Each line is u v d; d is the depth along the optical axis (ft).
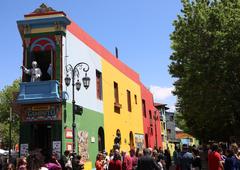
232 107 81.76
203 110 85.61
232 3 80.79
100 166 52.21
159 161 59.31
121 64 98.68
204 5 81.76
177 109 120.06
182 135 253.44
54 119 57.52
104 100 80.53
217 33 75.82
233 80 79.10
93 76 75.05
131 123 102.12
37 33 61.21
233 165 43.75
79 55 68.13
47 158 57.62
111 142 82.74
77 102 64.75
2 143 176.96
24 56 61.11
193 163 60.29
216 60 77.56
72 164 50.49
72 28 65.92
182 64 86.28
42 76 63.31
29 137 57.67
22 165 31.09
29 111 58.49
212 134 138.62
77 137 63.00
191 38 80.84
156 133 135.74
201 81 79.97
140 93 117.60
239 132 91.61
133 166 52.75
